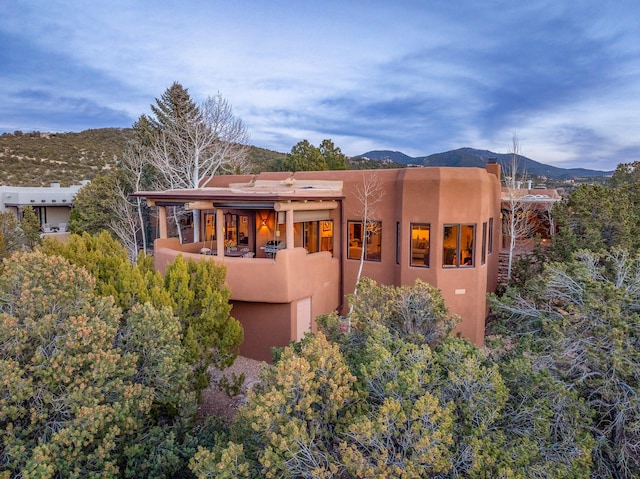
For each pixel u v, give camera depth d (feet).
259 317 51.78
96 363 23.07
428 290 33.45
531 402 23.09
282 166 134.41
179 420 30.35
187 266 40.22
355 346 30.40
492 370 22.31
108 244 44.73
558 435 22.75
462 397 22.06
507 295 37.32
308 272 52.13
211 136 94.48
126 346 28.96
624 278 31.60
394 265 55.57
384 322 31.45
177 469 25.50
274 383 22.50
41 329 22.45
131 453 24.73
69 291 25.49
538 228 79.20
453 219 50.78
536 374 23.59
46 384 21.93
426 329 32.12
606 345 25.48
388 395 22.07
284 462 18.39
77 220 104.37
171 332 29.55
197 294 39.34
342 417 21.80
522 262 62.69
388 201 55.21
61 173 193.88
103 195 103.50
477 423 21.26
